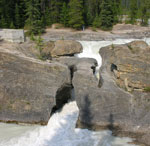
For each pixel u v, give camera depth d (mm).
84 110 11797
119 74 13617
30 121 12375
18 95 13062
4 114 12656
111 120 11102
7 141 10500
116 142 9984
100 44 26828
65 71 14617
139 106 11617
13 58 14414
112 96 12266
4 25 36281
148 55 13547
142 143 9703
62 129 11500
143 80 12781
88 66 16797
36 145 10180
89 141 10227
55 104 12727
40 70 14172
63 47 23000
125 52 14320
